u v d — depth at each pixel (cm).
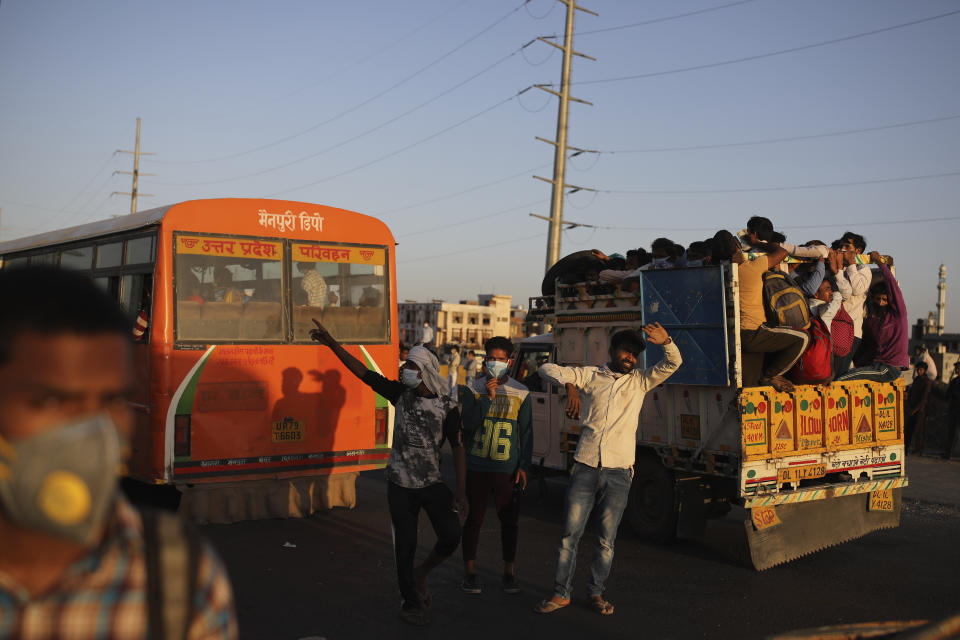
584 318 945
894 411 852
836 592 675
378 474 1259
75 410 114
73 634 117
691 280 777
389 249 970
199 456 813
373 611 601
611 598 648
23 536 114
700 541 856
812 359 780
